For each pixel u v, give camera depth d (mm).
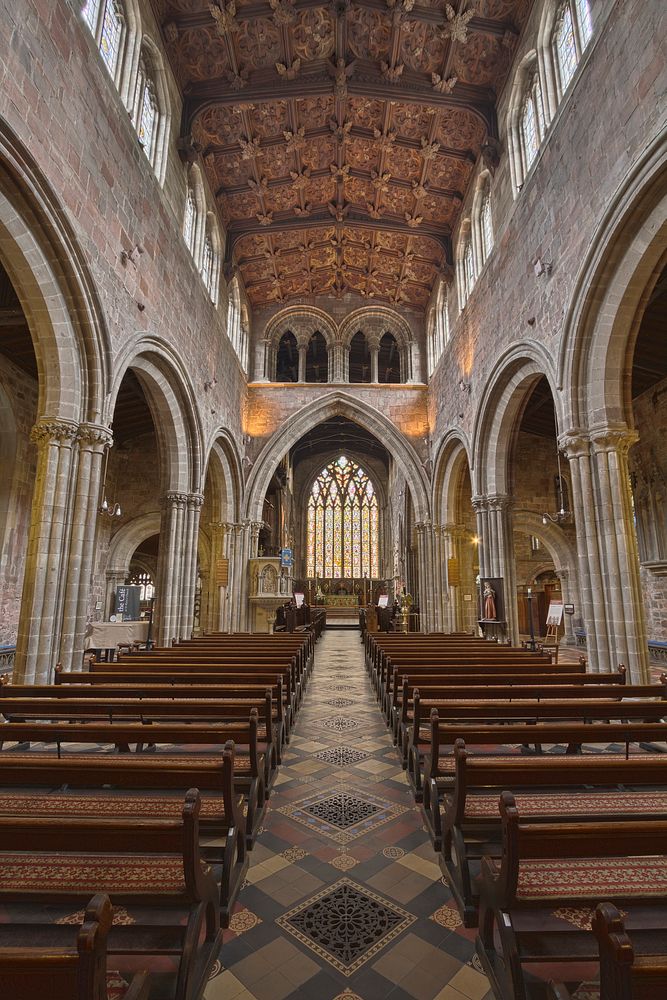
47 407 8906
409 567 30328
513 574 15195
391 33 13609
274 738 6020
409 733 6094
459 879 3566
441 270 20781
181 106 14844
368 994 2896
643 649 8852
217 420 18266
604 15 9133
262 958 3156
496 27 13328
